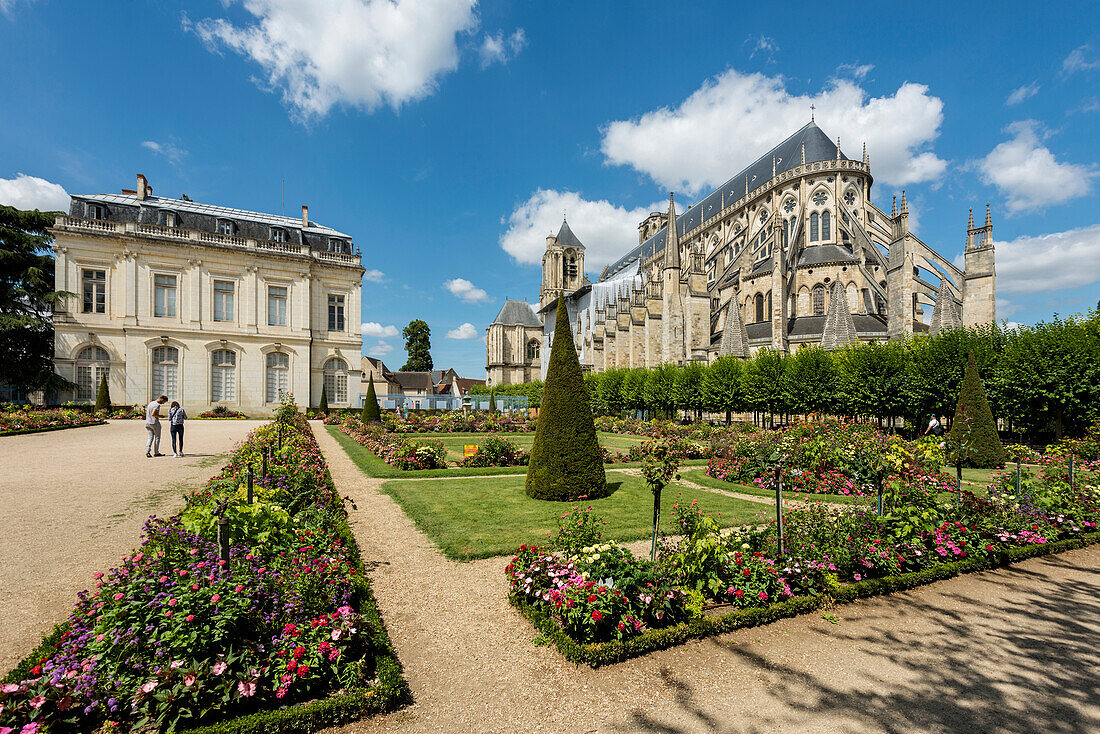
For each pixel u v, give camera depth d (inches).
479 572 310.3
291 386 1851.6
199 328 1716.3
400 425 1320.1
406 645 222.1
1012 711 185.3
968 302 1523.1
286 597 197.5
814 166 2218.3
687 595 243.0
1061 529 397.1
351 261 2004.2
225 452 773.3
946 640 240.1
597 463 524.7
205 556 217.6
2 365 1505.9
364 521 425.7
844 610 269.6
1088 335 975.6
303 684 176.2
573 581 225.6
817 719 177.5
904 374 1205.1
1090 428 900.0
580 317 3223.4
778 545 288.0
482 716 175.2
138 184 1841.8
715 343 2201.0
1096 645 237.6
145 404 1637.6
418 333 3676.2
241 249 1787.6
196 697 156.3
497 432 1391.5
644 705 183.0
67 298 1572.3
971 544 345.1
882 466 387.2
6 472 571.2
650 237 3914.9
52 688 149.9
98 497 453.1
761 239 2330.2
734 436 892.6
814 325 1907.0
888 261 1748.3
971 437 457.7
